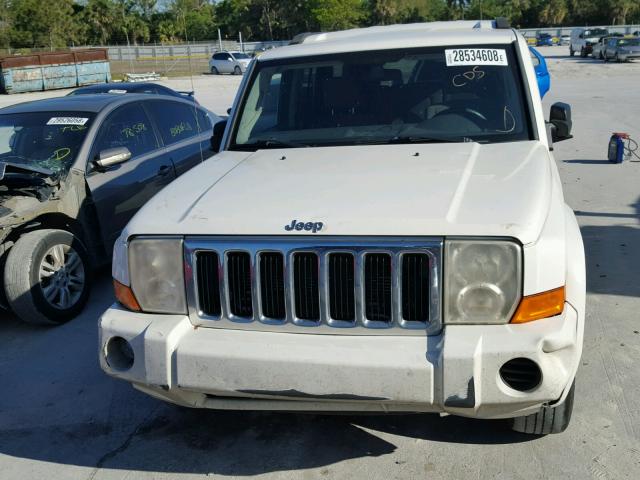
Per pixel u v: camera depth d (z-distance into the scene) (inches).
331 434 135.0
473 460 123.7
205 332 115.0
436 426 135.2
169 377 112.2
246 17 3447.3
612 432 130.3
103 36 2992.1
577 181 344.8
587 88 824.9
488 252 104.0
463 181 122.6
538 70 589.0
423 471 121.6
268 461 128.0
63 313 197.2
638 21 3351.4
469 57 161.5
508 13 3348.9
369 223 108.4
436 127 154.1
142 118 250.4
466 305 105.2
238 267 113.6
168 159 251.6
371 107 160.7
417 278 106.6
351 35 189.6
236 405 115.1
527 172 126.2
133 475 126.6
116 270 122.6
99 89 507.5
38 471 129.6
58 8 2672.2
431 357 102.4
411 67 163.2
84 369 170.7
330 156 145.6
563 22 3435.0
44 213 197.9
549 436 129.7
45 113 237.3
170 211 123.3
